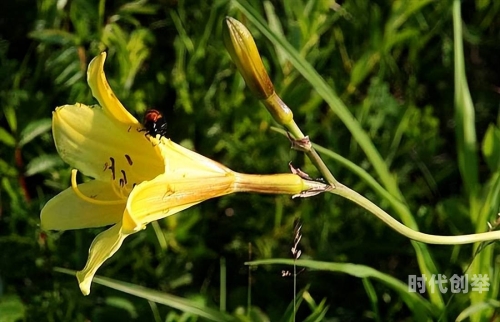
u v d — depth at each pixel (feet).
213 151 2.04
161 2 2.22
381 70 2.08
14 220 1.91
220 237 2.04
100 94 1.26
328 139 2.02
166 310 1.84
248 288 1.90
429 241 1.37
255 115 2.02
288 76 2.00
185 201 1.25
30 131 1.85
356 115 2.06
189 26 2.17
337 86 2.10
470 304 1.68
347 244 1.94
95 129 1.32
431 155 2.08
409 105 2.07
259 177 1.30
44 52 2.05
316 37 2.03
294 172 1.31
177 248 1.96
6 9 2.22
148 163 1.30
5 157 1.95
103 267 1.92
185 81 2.06
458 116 1.74
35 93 2.03
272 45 2.02
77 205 1.35
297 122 2.05
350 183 2.00
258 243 1.97
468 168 1.73
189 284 1.98
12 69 2.00
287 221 2.00
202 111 2.05
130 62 1.99
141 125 1.27
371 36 2.09
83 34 1.95
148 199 1.22
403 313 1.91
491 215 1.63
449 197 2.06
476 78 2.24
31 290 1.89
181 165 1.26
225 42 1.26
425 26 2.18
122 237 1.19
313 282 1.94
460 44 1.75
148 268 1.93
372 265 1.99
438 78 2.22
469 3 2.30
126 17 2.03
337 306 1.94
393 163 2.07
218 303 1.96
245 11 1.67
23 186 1.95
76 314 1.85
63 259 1.90
